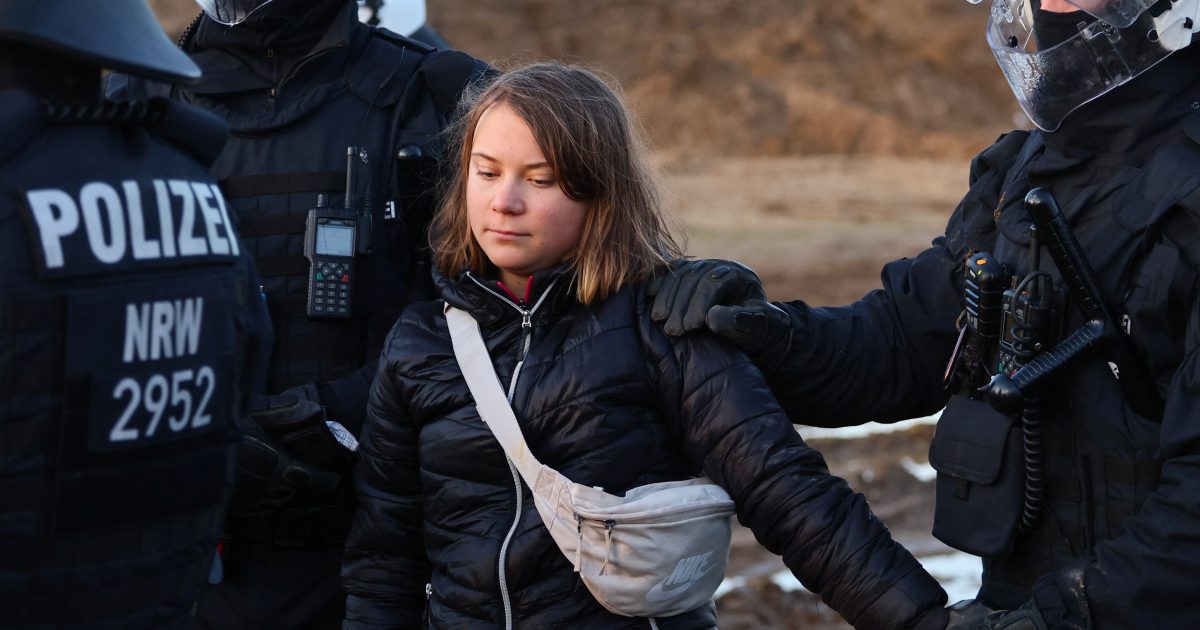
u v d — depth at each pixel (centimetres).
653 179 254
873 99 3072
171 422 188
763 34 3120
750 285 249
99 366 177
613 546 226
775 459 232
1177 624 203
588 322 240
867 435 786
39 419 174
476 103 246
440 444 242
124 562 185
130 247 183
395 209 299
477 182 240
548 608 236
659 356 239
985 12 3278
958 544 243
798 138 2942
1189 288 213
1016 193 250
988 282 238
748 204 2191
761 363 258
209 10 287
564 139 234
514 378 239
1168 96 223
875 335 271
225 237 201
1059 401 229
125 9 194
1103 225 225
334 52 303
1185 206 213
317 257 289
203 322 193
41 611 179
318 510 291
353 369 296
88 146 183
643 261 244
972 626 218
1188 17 217
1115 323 222
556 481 230
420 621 266
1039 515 233
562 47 3061
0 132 173
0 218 172
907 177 2586
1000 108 3112
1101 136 229
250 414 282
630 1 3164
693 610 242
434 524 246
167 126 197
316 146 296
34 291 172
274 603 294
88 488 178
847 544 227
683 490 230
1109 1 218
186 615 201
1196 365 206
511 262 238
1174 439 207
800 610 537
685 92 2994
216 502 200
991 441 236
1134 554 205
